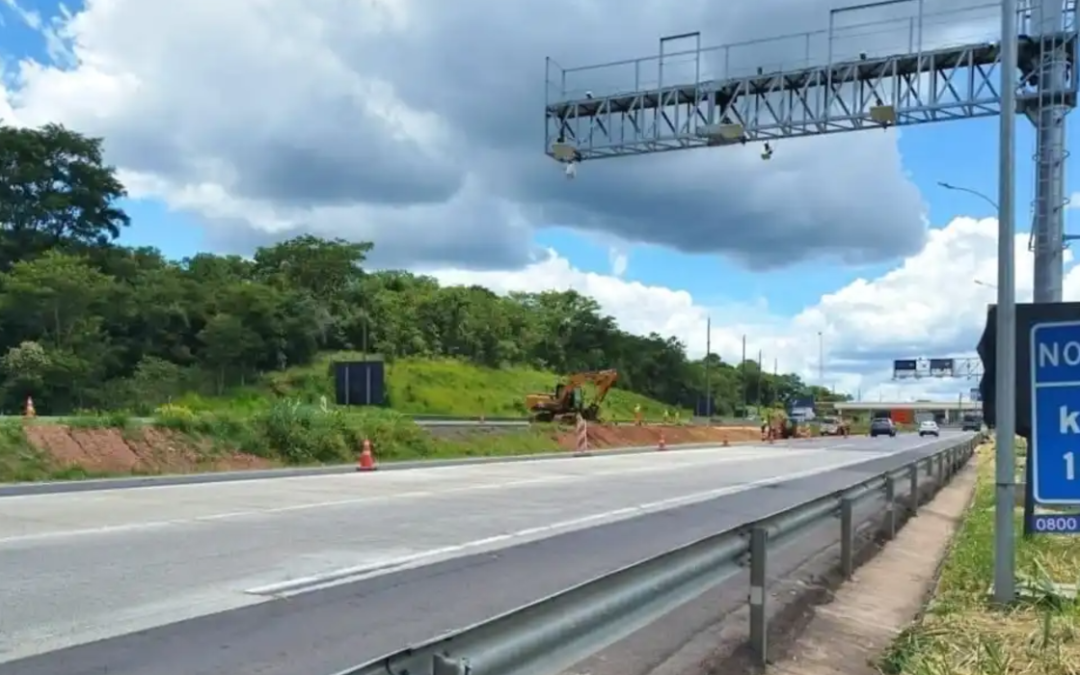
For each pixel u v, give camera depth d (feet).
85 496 55.72
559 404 170.30
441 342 311.68
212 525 42.78
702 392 394.52
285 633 23.77
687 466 102.53
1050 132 73.87
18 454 72.49
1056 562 33.60
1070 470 27.20
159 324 224.33
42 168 253.65
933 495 67.56
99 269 236.02
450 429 129.29
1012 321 28.96
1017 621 25.72
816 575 32.32
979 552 37.40
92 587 28.55
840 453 146.92
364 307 291.99
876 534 41.91
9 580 29.32
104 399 184.96
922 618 27.20
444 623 25.23
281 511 49.16
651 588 16.38
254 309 239.50
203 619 24.99
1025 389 29.17
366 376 145.48
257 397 206.90
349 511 50.19
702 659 22.08
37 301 190.60
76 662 20.81
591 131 93.81
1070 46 74.79
